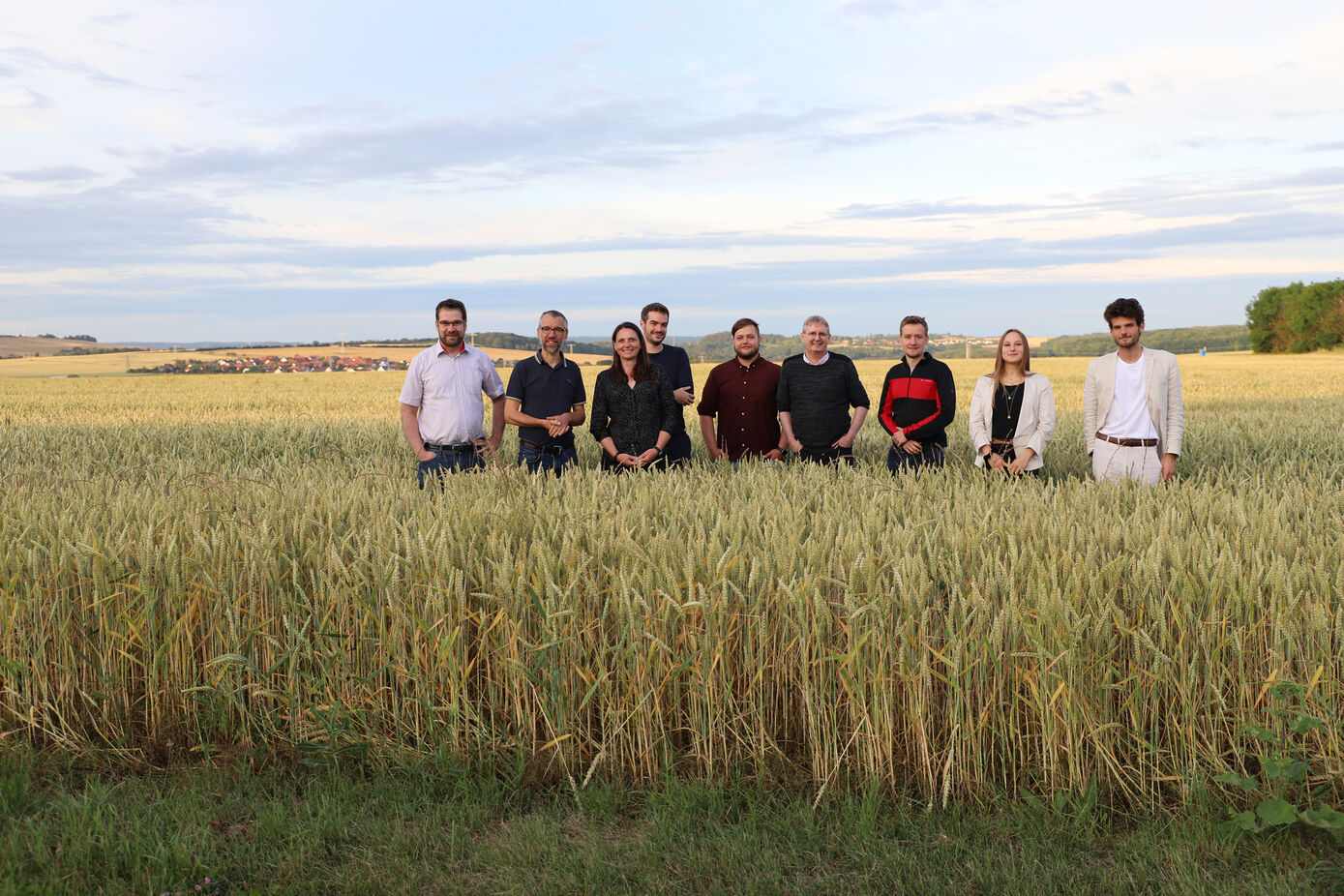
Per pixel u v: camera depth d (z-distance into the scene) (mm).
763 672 3457
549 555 3521
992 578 3248
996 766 3361
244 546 3729
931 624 3314
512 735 3553
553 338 7184
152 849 2898
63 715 3678
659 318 7598
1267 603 3232
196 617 3764
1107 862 2906
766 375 7738
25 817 3088
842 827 3098
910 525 3873
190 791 3295
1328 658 3027
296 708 3564
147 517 4207
